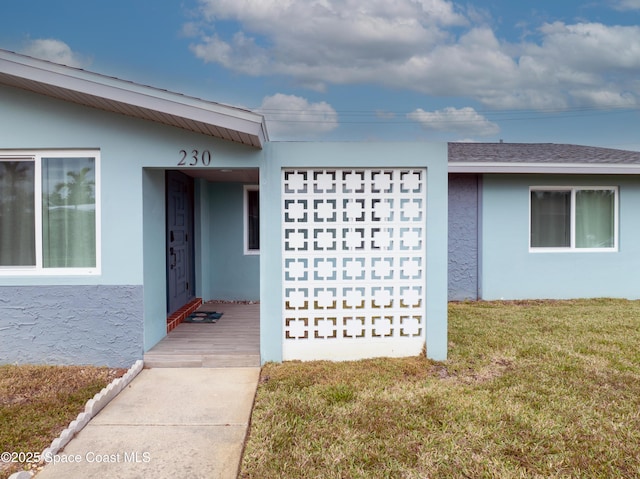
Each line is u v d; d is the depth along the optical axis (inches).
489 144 466.9
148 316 196.1
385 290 197.3
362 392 157.2
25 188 190.7
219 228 323.0
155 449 123.3
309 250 193.6
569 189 347.9
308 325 194.7
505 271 346.0
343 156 190.2
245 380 175.6
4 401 151.9
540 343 216.5
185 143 188.5
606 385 162.1
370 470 110.5
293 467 111.7
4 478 108.2
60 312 188.2
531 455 116.6
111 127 187.2
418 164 192.5
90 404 143.6
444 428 130.6
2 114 185.0
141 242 189.2
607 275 349.1
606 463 113.1
